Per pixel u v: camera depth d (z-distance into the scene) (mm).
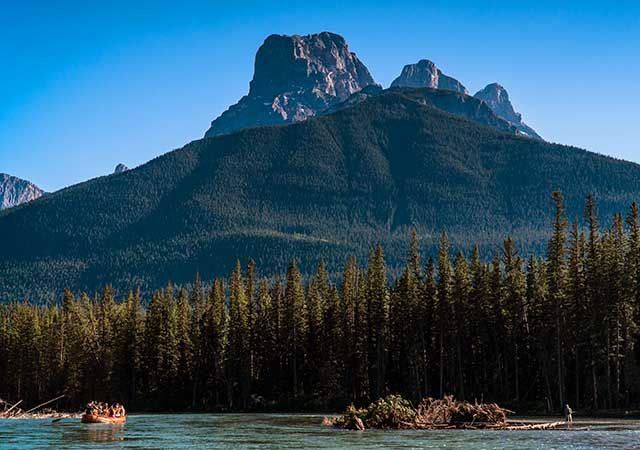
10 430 87688
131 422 106000
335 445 65500
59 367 175750
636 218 121062
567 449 59844
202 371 165375
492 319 134750
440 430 83312
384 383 146000
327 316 152250
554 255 125562
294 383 155250
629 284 116500
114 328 173375
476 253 142625
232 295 166250
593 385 119438
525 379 135125
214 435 78500
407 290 141375
